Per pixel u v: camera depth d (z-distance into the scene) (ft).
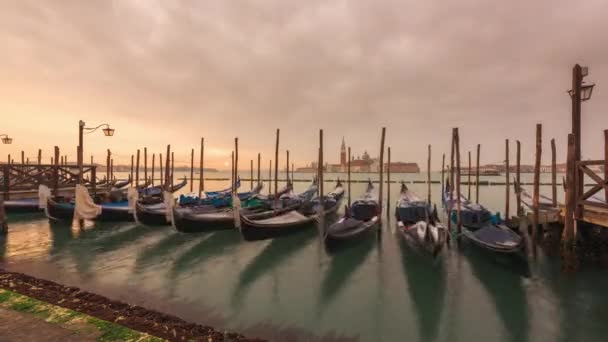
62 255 37.22
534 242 35.83
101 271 31.94
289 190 86.89
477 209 43.80
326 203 60.90
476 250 36.73
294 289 28.19
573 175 29.89
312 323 22.02
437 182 207.41
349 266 34.71
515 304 25.03
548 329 21.34
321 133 48.80
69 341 13.91
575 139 29.99
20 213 60.70
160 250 40.11
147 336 14.80
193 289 27.76
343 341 19.83
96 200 59.88
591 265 31.45
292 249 41.47
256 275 31.71
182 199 58.59
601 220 26.71
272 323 21.90
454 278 30.66
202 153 74.95
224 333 18.22
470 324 22.09
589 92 30.37
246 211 52.06
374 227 47.03
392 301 25.75
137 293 26.53
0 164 61.05
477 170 69.21
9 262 34.27
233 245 42.75
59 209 51.21
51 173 71.77
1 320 15.75
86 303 19.77
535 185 36.22
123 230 49.90
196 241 44.24
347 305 24.98
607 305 24.54
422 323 22.24
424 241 32.76
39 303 18.03
